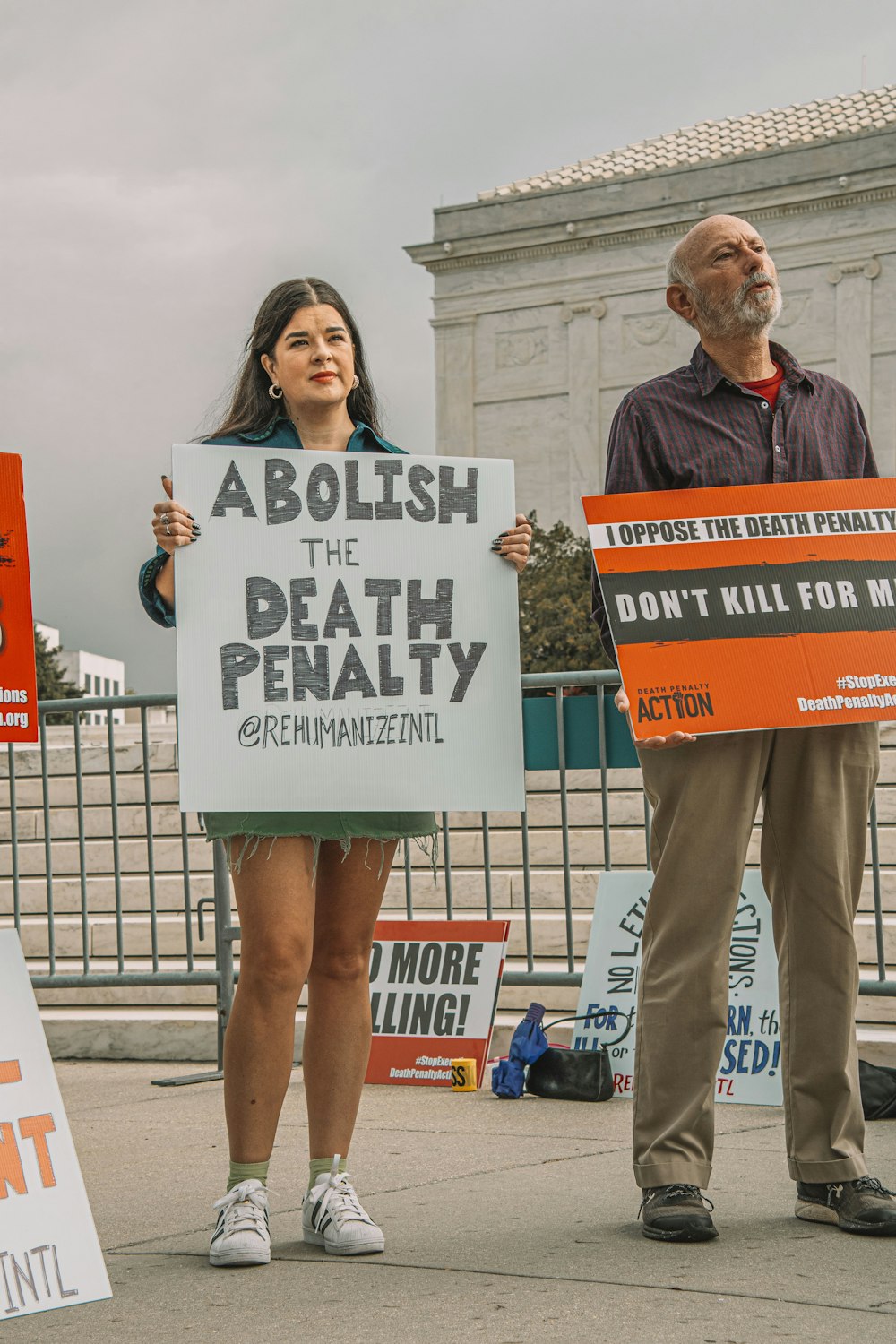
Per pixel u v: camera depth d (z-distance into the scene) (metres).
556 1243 3.05
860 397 44.66
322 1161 3.12
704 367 3.38
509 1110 4.89
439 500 3.33
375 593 3.27
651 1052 3.15
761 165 46.00
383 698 3.22
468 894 7.77
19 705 2.89
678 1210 3.03
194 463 3.22
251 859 3.04
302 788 3.12
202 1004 7.14
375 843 3.18
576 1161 3.97
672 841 3.17
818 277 45.56
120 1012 6.90
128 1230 3.33
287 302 3.30
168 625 3.33
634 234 47.66
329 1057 3.13
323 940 3.16
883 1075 4.44
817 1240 3.02
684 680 3.17
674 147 50.22
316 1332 2.48
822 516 3.34
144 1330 2.53
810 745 3.24
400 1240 3.12
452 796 3.22
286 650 3.20
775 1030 4.96
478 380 49.94
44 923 8.00
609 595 3.22
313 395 3.25
